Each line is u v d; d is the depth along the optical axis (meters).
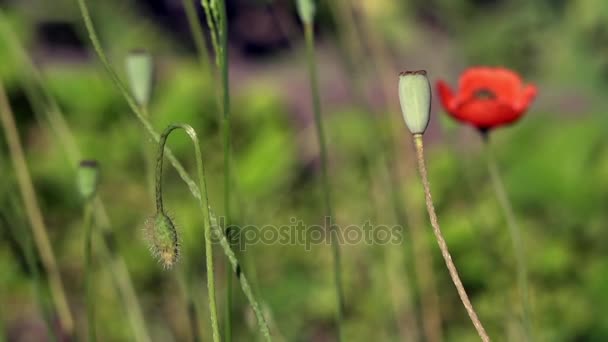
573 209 1.19
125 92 0.74
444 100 0.91
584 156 1.23
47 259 0.92
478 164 1.22
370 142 1.04
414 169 1.17
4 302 1.17
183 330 1.17
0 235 1.02
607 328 1.10
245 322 1.03
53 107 0.93
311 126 1.41
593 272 1.13
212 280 0.72
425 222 1.14
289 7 1.15
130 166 1.26
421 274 1.04
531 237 1.15
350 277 1.19
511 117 0.89
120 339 1.17
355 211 1.22
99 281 1.20
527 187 1.20
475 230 1.12
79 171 0.81
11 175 1.05
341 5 1.03
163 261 0.74
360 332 1.16
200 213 1.21
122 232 1.22
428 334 1.03
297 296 1.18
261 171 1.30
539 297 1.12
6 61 1.23
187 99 1.29
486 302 1.11
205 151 1.30
